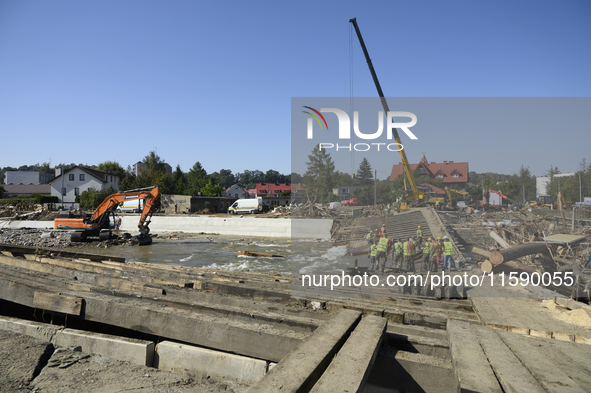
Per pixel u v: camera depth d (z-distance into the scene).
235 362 3.10
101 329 5.04
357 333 2.72
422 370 2.57
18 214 44.34
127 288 5.32
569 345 2.66
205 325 3.44
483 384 1.90
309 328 3.32
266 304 4.48
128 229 34.66
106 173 68.12
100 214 23.41
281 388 1.82
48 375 2.86
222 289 5.43
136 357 3.25
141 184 61.03
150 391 2.71
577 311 3.58
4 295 5.04
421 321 3.85
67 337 3.53
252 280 6.08
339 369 2.05
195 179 69.06
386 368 2.69
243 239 27.14
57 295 4.40
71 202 62.06
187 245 23.52
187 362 3.24
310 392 1.78
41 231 31.50
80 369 3.00
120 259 9.19
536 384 1.90
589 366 2.24
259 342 3.18
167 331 3.64
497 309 3.87
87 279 5.84
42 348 3.39
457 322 3.12
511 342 2.64
